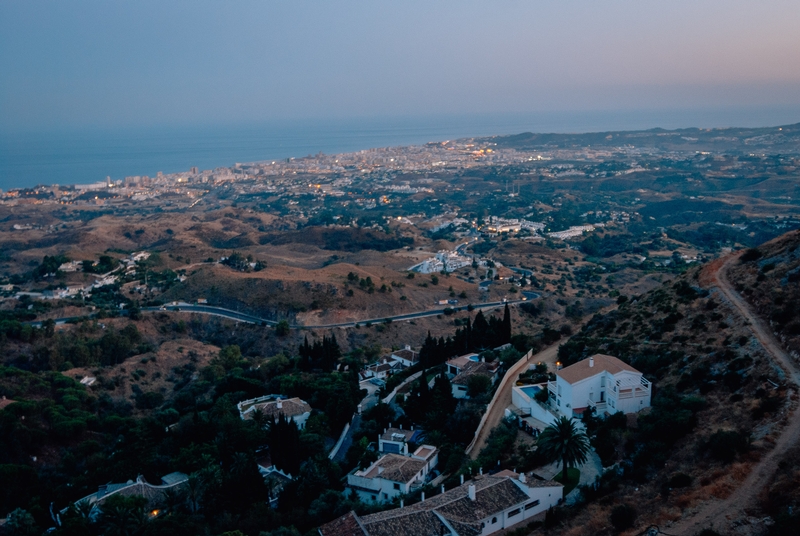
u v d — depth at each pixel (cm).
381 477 8962
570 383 9781
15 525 8919
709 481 7106
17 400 14338
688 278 12888
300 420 12550
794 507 6256
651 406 9506
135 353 19812
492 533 7381
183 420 12444
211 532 8219
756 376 8669
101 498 9425
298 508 8581
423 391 11706
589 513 7375
